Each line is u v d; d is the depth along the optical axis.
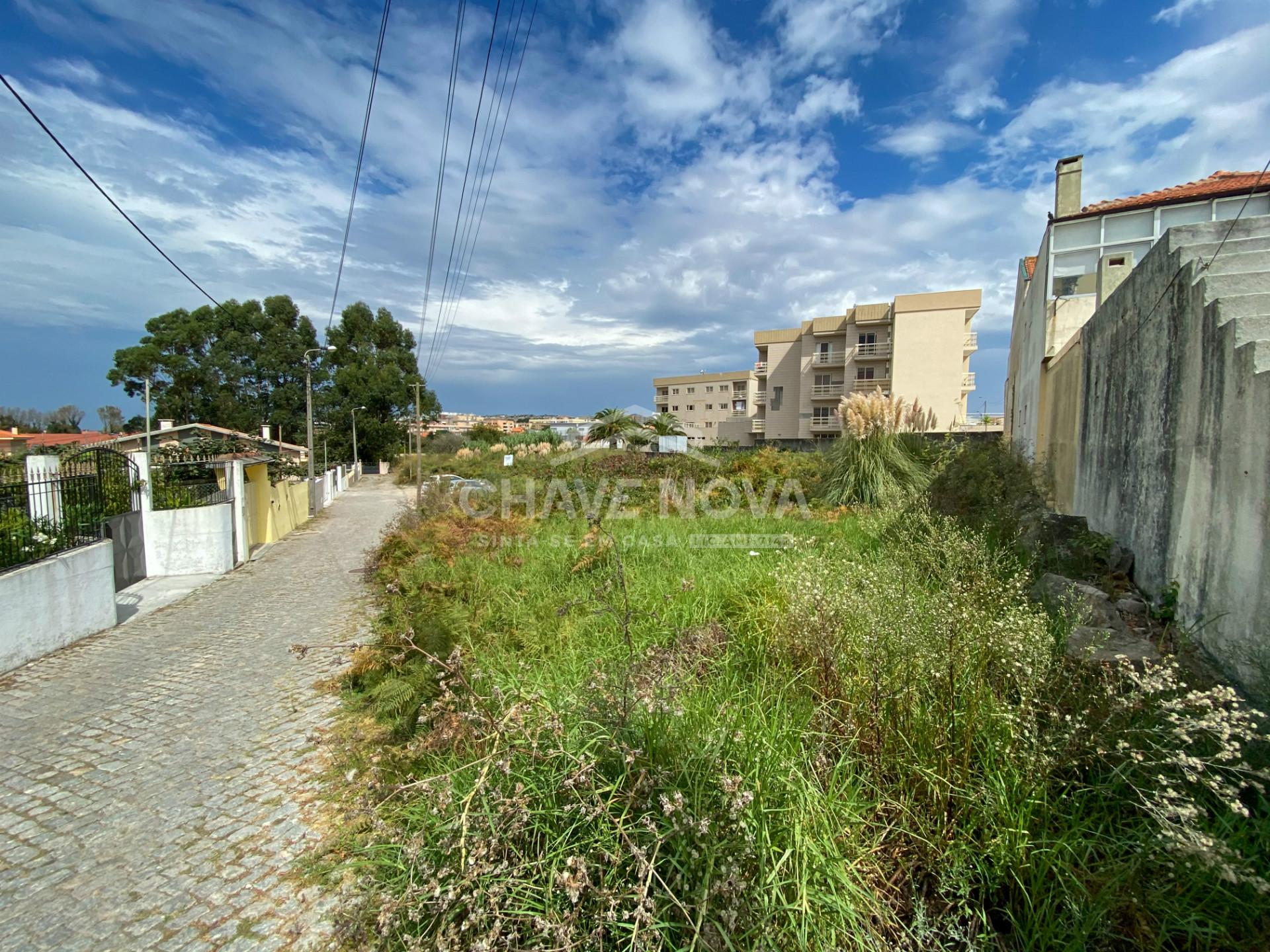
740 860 1.55
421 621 3.72
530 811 1.72
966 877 1.78
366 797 2.43
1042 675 2.06
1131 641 2.90
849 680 2.40
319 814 2.60
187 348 35.31
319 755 3.11
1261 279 2.94
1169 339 3.46
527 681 2.82
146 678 4.39
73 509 6.16
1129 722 1.93
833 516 8.02
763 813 1.73
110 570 5.83
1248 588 2.58
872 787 2.06
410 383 41.62
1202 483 3.01
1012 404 13.78
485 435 38.00
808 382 30.55
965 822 1.89
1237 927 1.48
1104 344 4.75
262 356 35.97
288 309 38.78
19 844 2.47
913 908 1.79
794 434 32.59
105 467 7.64
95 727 3.59
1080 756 1.88
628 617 3.11
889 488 8.54
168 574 8.36
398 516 12.77
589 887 1.47
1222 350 2.85
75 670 4.62
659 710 1.99
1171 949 1.52
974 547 3.65
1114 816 1.81
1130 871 1.57
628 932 1.51
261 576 8.33
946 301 25.27
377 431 40.12
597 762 1.83
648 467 12.52
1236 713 1.63
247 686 4.16
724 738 1.96
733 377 42.06
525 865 1.61
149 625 5.93
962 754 1.97
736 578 4.48
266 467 11.88
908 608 2.49
